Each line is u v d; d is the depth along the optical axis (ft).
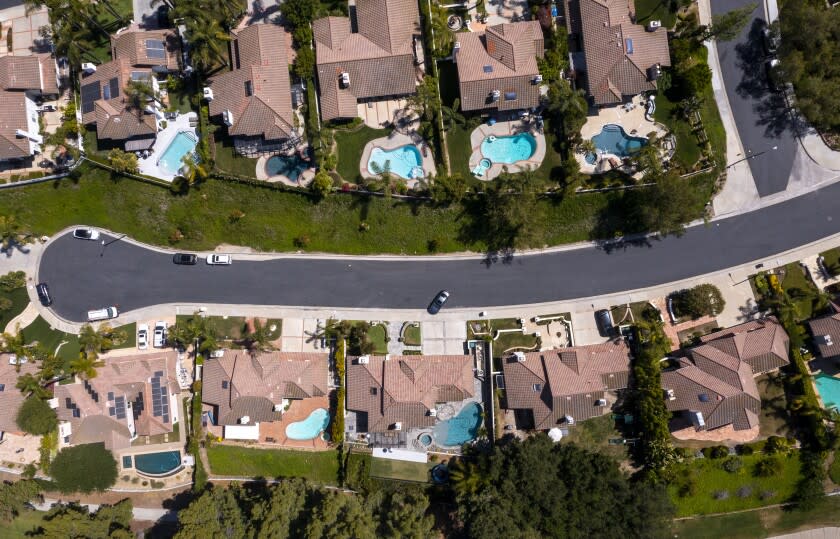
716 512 204.95
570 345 208.64
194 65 198.18
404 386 200.95
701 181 203.10
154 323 215.31
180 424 214.07
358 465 206.80
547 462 191.21
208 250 216.74
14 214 213.46
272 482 213.25
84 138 207.62
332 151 205.98
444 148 201.87
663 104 201.05
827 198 204.64
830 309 201.05
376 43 196.85
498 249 211.20
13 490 205.87
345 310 213.87
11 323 216.13
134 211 213.25
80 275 216.74
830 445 194.90
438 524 207.62
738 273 206.69
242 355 207.51
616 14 192.03
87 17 197.77
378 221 209.97
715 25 187.52
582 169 202.18
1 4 211.61
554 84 191.62
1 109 199.41
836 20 180.55
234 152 206.49
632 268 209.05
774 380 203.31
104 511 203.82
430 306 212.23
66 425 211.20
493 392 206.08
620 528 187.11
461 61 194.70
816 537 203.62
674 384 198.59
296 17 197.16
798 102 193.88
